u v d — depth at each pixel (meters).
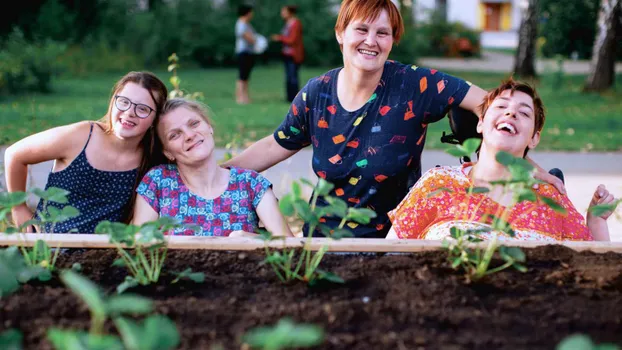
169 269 2.40
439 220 2.99
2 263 2.06
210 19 22.52
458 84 3.30
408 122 3.32
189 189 3.22
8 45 14.83
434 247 2.58
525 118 2.95
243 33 13.54
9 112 10.45
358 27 3.19
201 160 3.14
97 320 1.60
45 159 3.36
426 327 1.98
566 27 26.28
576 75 20.61
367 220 2.21
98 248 2.62
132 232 2.24
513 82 3.05
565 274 2.34
